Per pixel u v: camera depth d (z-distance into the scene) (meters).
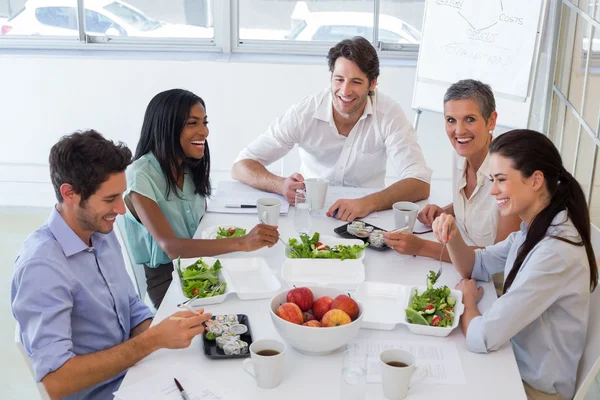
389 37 4.17
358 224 2.13
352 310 1.42
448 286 1.76
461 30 3.45
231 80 4.07
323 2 4.12
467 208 2.14
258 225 1.92
